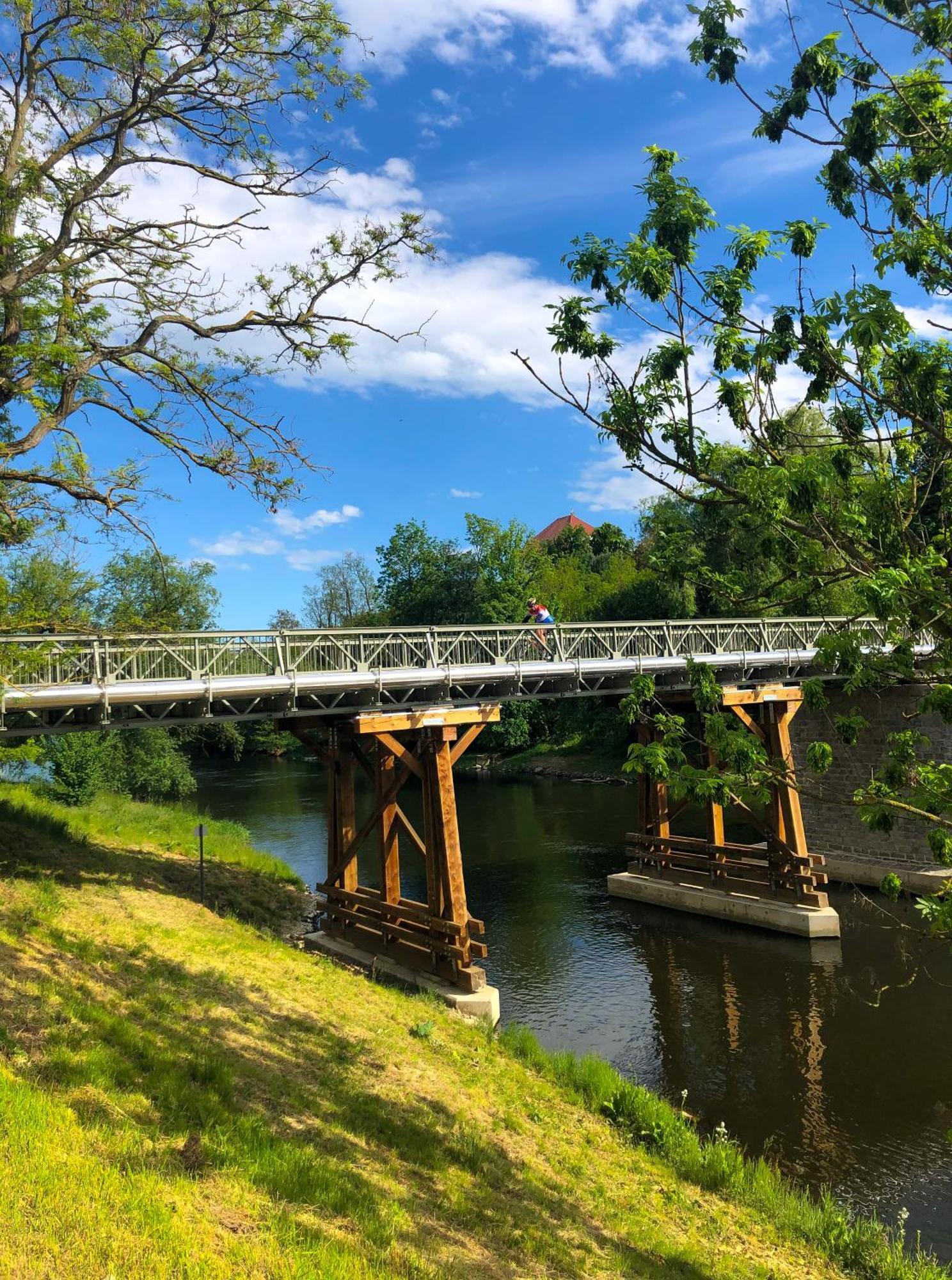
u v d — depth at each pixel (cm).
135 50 921
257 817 3362
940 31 558
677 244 606
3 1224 432
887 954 1838
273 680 1359
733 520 707
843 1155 1099
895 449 648
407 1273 538
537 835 3005
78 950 1032
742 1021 1513
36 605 911
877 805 622
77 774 2409
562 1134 969
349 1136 771
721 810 2206
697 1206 878
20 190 888
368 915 1628
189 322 1038
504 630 1714
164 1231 466
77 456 877
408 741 1609
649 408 655
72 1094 631
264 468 1038
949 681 615
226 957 1225
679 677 2020
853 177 642
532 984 1692
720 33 628
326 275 1019
